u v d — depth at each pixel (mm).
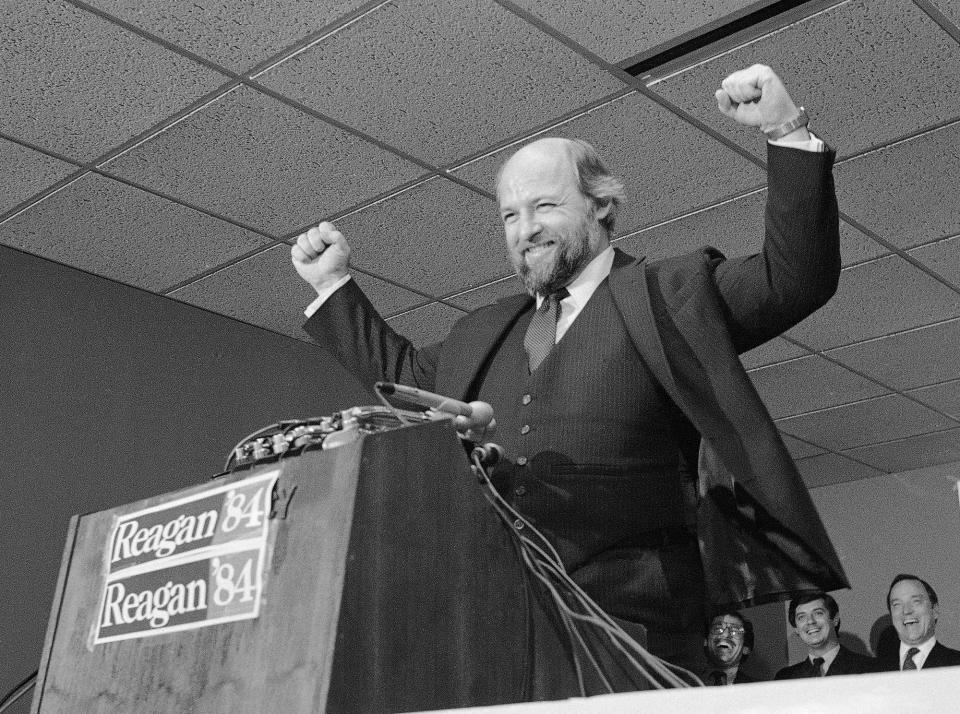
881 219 3607
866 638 6211
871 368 4789
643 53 2789
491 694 819
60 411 3662
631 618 1102
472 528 850
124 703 846
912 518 6234
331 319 1487
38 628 3451
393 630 765
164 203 3406
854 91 2941
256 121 3021
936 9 2621
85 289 3824
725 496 1151
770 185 1167
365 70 2820
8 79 2812
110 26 2635
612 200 1354
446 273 3891
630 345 1214
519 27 2674
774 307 1184
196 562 842
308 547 778
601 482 1151
